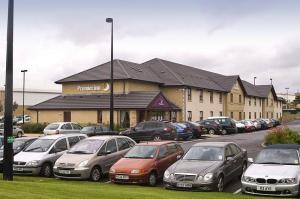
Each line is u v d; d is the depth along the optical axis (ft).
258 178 40.60
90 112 146.61
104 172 54.08
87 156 53.31
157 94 143.43
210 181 42.96
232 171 47.98
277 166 42.65
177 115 164.96
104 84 153.99
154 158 50.42
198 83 181.06
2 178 52.80
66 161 53.06
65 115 151.84
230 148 49.70
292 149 45.50
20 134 132.26
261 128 190.70
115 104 142.92
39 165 56.59
